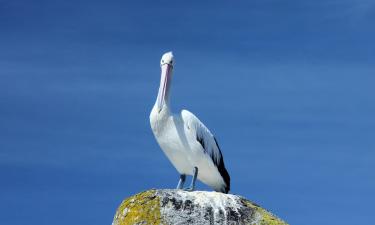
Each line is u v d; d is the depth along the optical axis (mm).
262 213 12875
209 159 15180
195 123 14992
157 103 14906
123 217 12617
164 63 15227
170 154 15141
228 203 12758
